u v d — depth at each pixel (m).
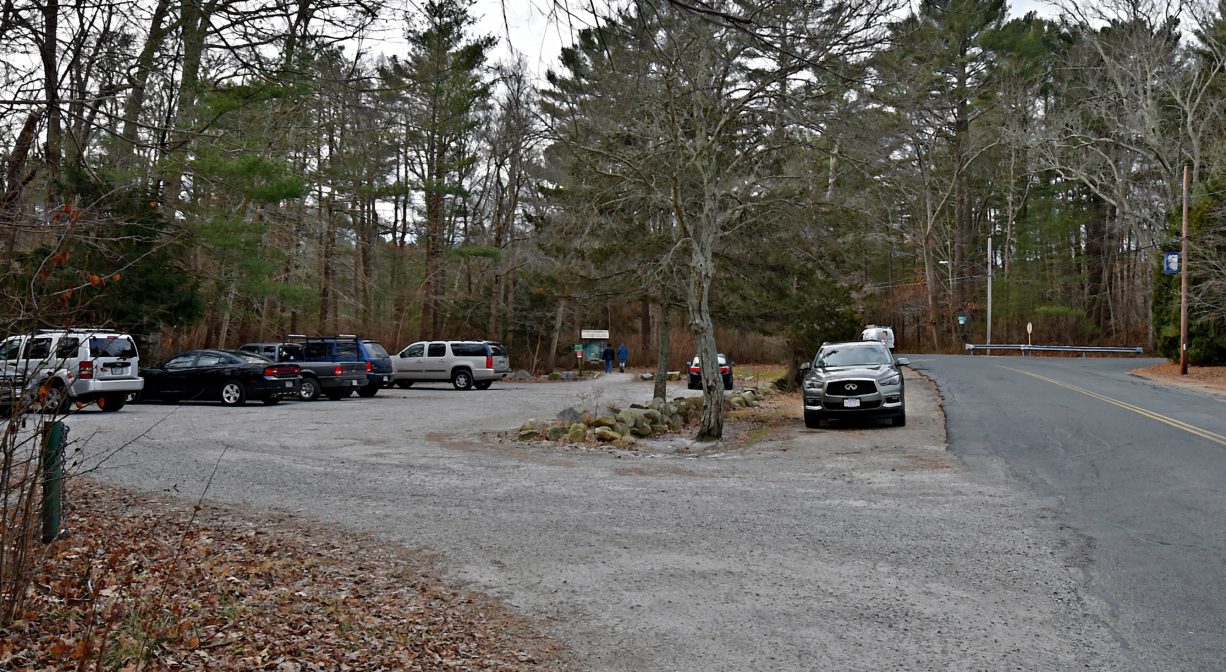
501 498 9.73
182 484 10.23
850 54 9.75
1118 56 45.84
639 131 16.06
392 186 37.03
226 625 5.30
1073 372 34.03
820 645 5.10
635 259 22.30
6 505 4.65
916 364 41.66
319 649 5.01
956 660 4.83
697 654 4.99
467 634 5.36
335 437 15.37
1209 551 7.00
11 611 4.72
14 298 4.40
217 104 7.00
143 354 23.94
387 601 6.00
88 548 6.70
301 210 29.42
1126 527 7.92
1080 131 49.66
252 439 14.76
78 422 16.56
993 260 69.50
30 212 5.69
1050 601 5.84
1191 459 11.68
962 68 49.03
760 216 18.22
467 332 46.50
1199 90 43.31
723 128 16.39
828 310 28.81
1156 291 38.72
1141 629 5.25
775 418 20.73
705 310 16.45
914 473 11.44
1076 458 12.19
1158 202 50.84
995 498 9.54
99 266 18.08
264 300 33.00
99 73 6.31
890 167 19.81
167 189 11.31
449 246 46.19
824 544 7.52
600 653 5.03
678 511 8.99
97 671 4.00
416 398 27.02
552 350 45.50
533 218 28.11
